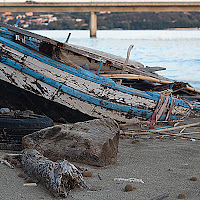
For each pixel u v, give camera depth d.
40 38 15.48
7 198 7.25
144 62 45.69
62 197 7.31
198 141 13.27
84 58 17.80
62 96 14.96
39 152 9.80
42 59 14.83
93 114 15.38
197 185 8.26
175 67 40.34
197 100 20.89
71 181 7.76
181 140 13.49
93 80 15.10
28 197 7.31
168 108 16.84
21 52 14.80
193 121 17.67
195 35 160.00
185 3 151.62
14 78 14.91
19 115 12.49
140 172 9.28
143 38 128.25
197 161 10.42
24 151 9.38
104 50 66.50
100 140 9.76
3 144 11.05
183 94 21.42
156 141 13.28
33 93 14.98
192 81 30.41
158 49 69.31
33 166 8.41
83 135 9.85
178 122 16.81
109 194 7.55
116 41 104.88
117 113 15.67
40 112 15.38
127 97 15.66
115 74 16.66
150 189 7.94
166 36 149.75
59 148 9.90
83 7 153.12
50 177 7.66
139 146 12.38
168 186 8.16
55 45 15.36
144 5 153.38
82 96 15.02
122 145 12.52
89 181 8.43
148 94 16.38
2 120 11.17
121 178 8.67
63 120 15.52
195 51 63.91
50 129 10.13
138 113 16.06
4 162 9.47
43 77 14.80
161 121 16.83
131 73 18.58
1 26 16.03
